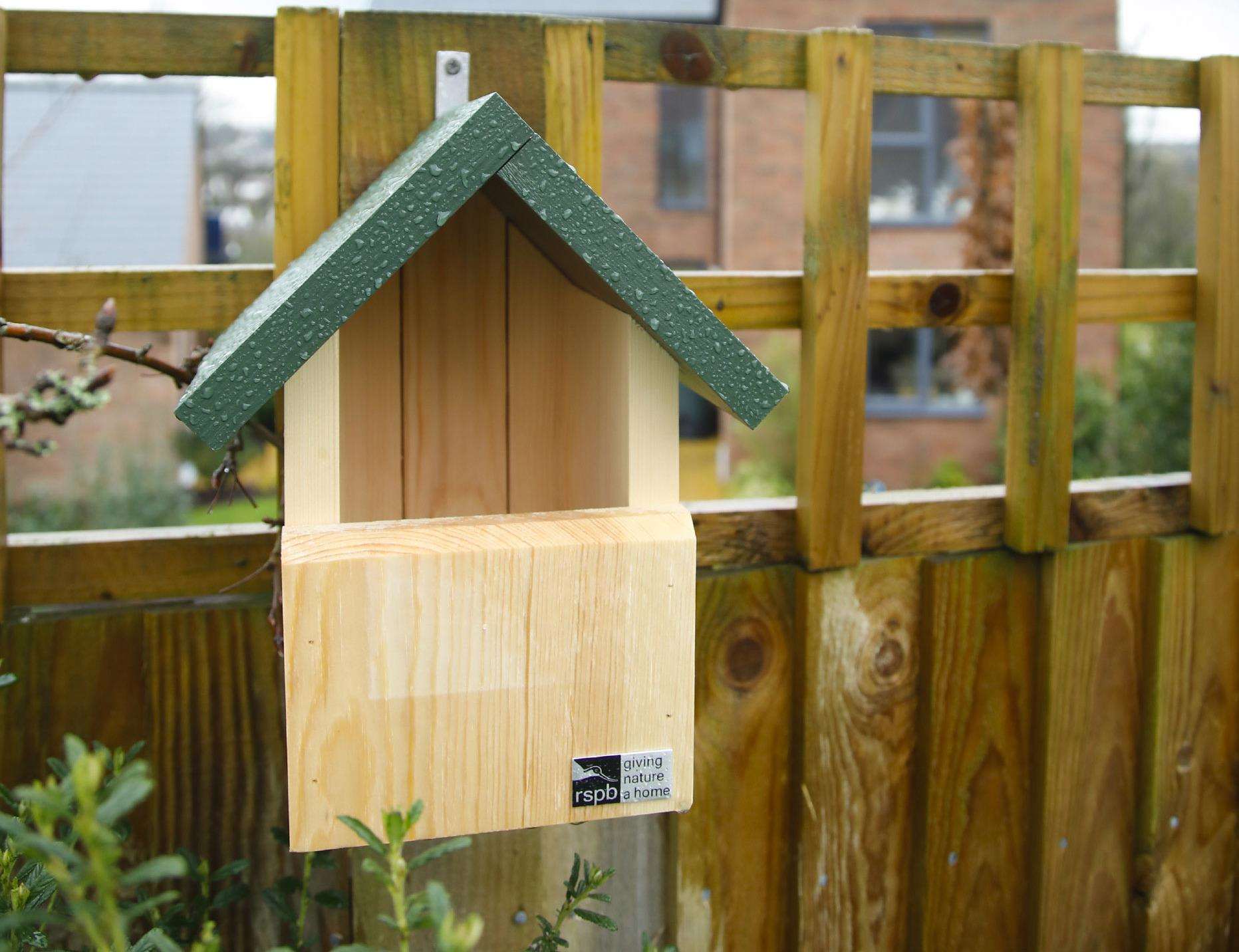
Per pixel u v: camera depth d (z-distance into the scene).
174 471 10.04
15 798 1.50
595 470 1.49
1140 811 1.97
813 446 1.72
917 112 11.60
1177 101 1.89
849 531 1.75
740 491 9.45
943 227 10.96
